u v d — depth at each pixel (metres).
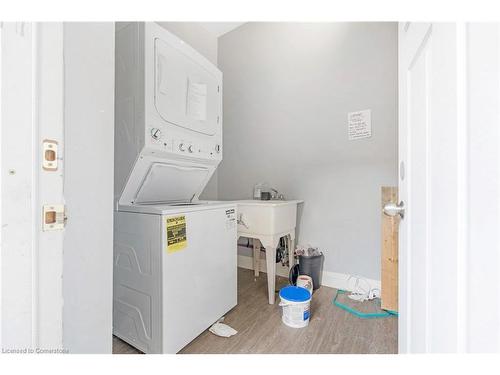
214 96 2.05
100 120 0.82
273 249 2.11
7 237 0.56
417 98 0.75
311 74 2.63
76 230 0.75
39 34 0.61
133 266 1.52
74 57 0.74
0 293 0.56
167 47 1.60
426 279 0.66
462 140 0.45
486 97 0.39
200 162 1.99
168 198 2.01
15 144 0.57
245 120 3.14
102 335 0.83
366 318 1.87
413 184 0.79
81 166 0.76
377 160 2.25
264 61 2.98
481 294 0.39
